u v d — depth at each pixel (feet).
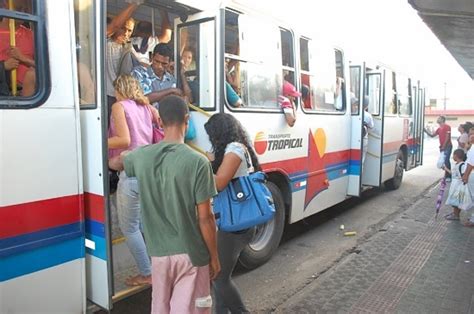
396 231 20.80
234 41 14.03
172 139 8.16
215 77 12.82
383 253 17.48
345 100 22.04
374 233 20.68
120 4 15.21
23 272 8.52
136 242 10.73
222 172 9.67
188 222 7.82
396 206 27.35
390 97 29.27
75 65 9.23
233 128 10.21
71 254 9.34
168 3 12.66
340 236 20.54
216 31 12.67
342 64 21.68
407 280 14.65
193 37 13.21
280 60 16.40
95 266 9.62
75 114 9.23
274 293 14.10
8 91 8.61
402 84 32.04
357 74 22.95
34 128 8.56
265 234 16.52
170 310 8.18
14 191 8.27
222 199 10.03
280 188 17.26
